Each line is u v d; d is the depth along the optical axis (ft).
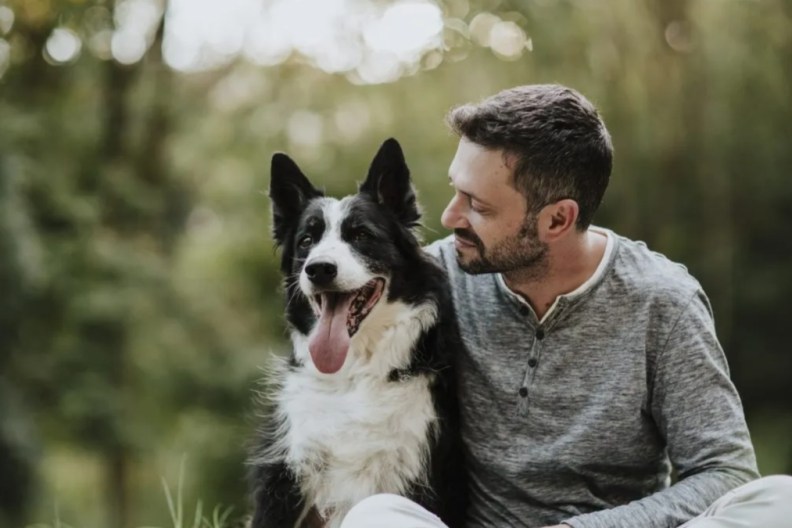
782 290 45.96
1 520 35.27
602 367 9.26
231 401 45.37
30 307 38.65
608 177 9.46
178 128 46.11
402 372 10.66
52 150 43.16
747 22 38.42
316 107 44.88
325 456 10.66
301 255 11.66
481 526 9.84
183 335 44.60
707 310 9.43
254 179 46.65
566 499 9.40
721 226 42.50
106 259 41.73
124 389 42.42
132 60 44.55
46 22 42.22
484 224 9.34
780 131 42.24
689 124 39.55
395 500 8.60
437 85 42.24
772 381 47.93
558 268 9.38
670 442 9.24
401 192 11.75
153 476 44.32
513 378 9.50
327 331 10.85
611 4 36.55
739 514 8.17
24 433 35.99
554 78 37.88
